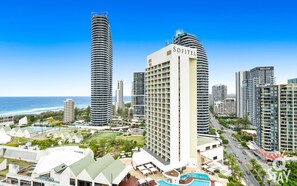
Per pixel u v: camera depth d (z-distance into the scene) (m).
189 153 96.44
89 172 71.88
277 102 140.25
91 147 123.50
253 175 100.75
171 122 88.75
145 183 76.31
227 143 168.88
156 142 103.31
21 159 96.75
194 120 99.75
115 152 123.12
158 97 100.56
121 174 75.12
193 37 185.12
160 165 87.75
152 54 107.19
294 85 135.12
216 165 96.81
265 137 145.50
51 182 73.81
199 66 184.12
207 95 187.38
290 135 136.75
